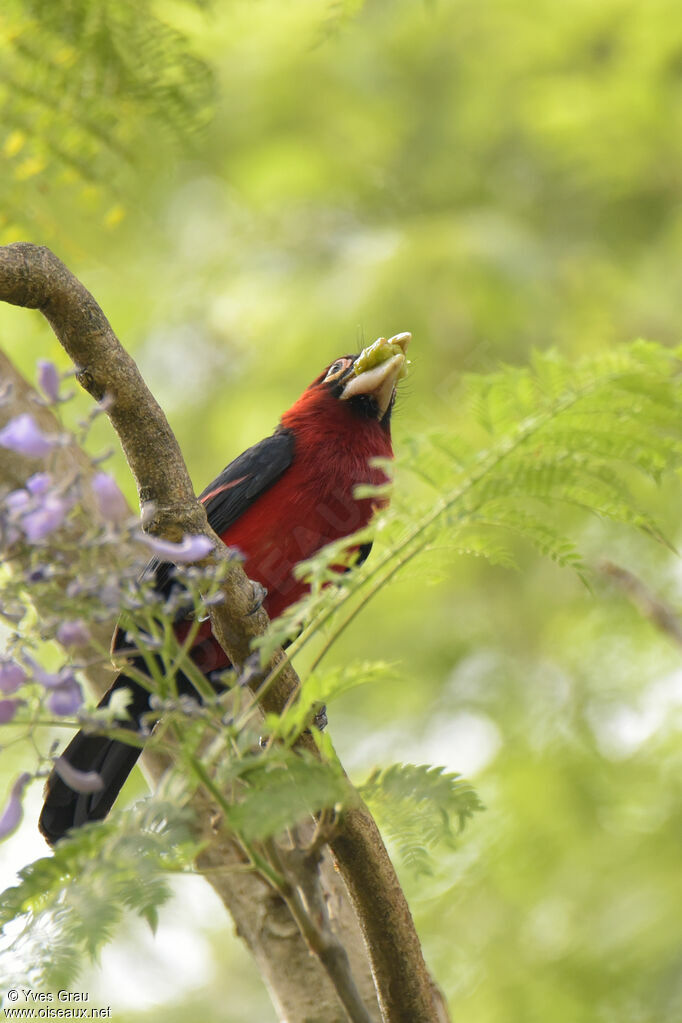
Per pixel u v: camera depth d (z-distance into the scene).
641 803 12.00
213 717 3.53
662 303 13.89
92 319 4.31
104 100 7.15
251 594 4.30
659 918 10.90
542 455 4.17
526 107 13.43
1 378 5.74
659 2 12.72
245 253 14.19
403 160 14.45
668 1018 10.30
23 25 6.95
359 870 4.25
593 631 13.23
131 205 7.78
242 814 3.29
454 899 11.62
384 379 7.69
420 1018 4.46
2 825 3.24
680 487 12.22
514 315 12.87
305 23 13.19
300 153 13.99
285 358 13.02
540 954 11.12
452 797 3.37
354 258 13.62
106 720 3.28
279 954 5.41
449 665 13.65
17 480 5.45
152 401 4.34
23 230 7.66
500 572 13.73
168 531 4.32
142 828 3.26
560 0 13.24
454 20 13.76
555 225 14.30
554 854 11.70
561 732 12.73
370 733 13.65
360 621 13.38
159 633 3.82
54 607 3.29
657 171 13.73
